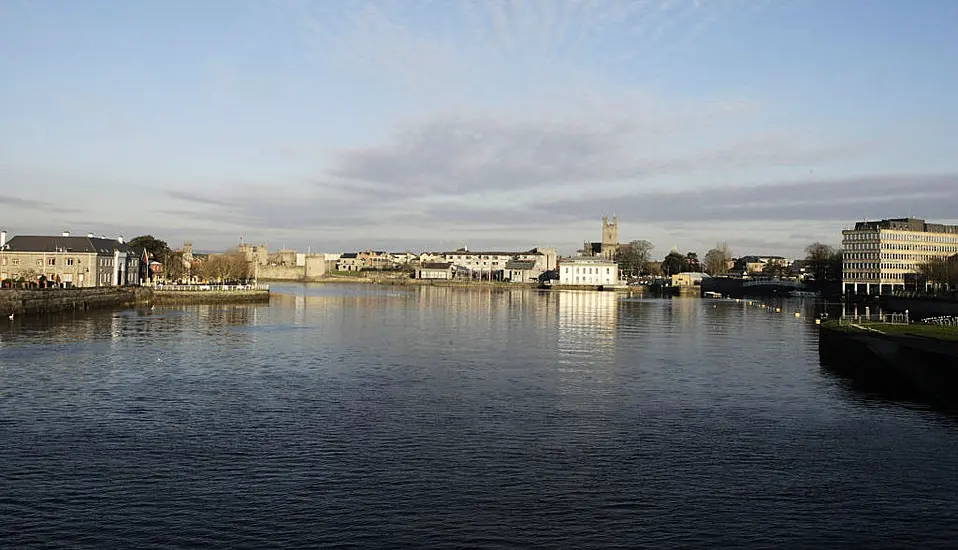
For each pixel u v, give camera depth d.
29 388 66.19
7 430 51.53
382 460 45.66
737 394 67.62
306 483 41.44
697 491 40.94
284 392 66.31
